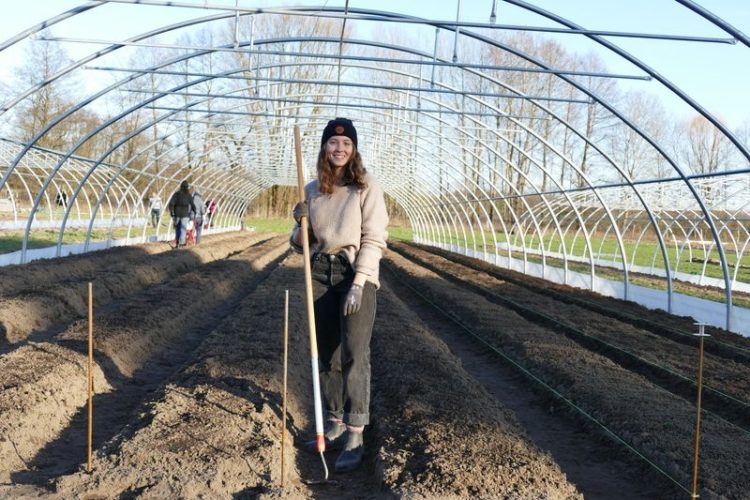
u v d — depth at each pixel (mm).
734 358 10484
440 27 9648
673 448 5887
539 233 21047
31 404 6004
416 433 5715
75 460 5445
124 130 45156
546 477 4996
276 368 7492
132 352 8750
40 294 11383
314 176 35219
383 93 32906
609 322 12719
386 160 28250
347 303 4898
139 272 16016
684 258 33781
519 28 8859
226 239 32000
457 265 24125
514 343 10273
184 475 4676
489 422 6070
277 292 13391
